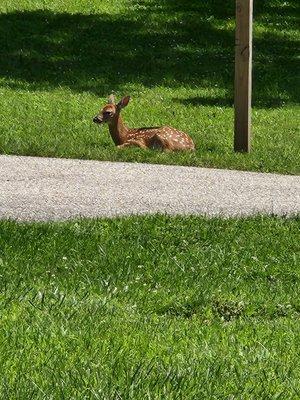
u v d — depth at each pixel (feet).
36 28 123.85
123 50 118.73
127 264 36.60
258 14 135.85
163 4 135.33
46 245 38.27
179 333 28.78
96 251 38.19
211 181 57.26
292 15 137.28
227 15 133.18
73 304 30.37
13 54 114.52
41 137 71.56
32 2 133.08
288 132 86.84
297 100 105.70
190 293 33.35
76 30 124.16
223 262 38.14
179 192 53.57
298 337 29.55
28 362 24.57
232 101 102.78
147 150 66.80
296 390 24.17
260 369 25.67
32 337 26.63
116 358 25.32
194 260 38.06
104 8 132.87
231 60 118.42
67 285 33.17
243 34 69.51
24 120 83.05
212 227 43.91
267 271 37.45
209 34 126.41
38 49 117.08
